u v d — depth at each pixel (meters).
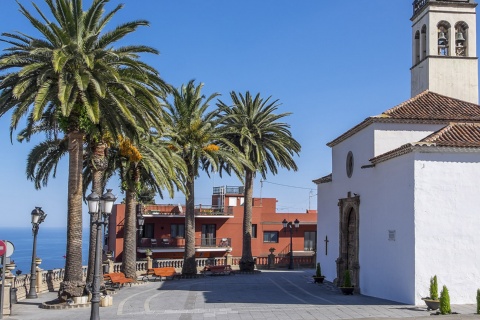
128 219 35.12
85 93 21.98
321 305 23.08
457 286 22.22
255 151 44.72
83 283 23.59
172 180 33.78
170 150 34.22
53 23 21.52
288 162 45.94
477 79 33.59
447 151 22.67
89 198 18.41
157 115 24.11
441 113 27.73
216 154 39.72
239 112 44.50
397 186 24.14
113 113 23.52
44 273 29.33
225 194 62.50
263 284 34.16
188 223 40.38
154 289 31.31
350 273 30.42
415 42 36.25
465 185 22.62
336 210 33.22
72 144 23.45
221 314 20.83
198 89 39.50
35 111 19.97
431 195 22.50
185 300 25.67
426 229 22.38
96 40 23.06
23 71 20.30
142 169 35.09
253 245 58.31
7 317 20.19
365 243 27.77
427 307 21.19
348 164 30.86
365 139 28.20
